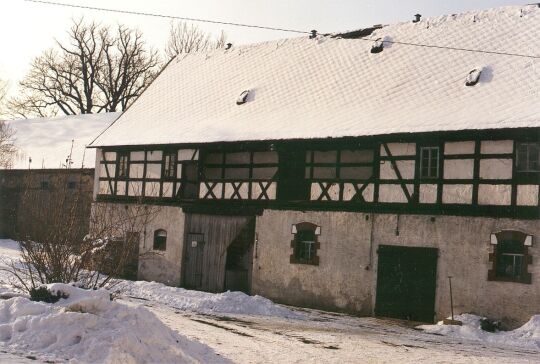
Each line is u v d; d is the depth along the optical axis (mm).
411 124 19422
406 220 19406
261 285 22688
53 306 9656
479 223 17938
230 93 27453
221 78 29203
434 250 18703
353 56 25172
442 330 16766
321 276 21125
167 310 17422
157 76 32906
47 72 53625
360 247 20328
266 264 22656
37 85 53875
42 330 8938
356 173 21875
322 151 22297
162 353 8906
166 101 29891
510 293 17141
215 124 25438
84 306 9281
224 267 24219
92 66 53469
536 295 16719
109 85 53750
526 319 16797
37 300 10164
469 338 16000
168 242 26125
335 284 20750
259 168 24297
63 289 10195
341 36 26906
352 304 20297
